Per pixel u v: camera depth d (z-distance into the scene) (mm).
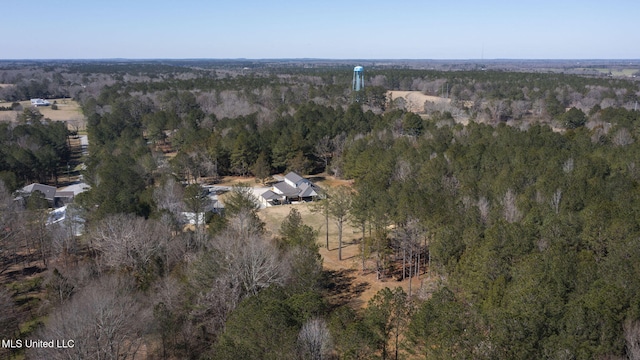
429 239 46000
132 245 46031
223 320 36125
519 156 67562
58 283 41438
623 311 26734
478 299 33188
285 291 36969
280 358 25906
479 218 44562
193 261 41250
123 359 33812
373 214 50531
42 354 29328
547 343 24109
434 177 61844
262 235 49969
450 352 24312
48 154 90625
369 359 26578
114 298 33844
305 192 80438
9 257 55656
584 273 31250
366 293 46688
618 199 48062
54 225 55219
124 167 74938
